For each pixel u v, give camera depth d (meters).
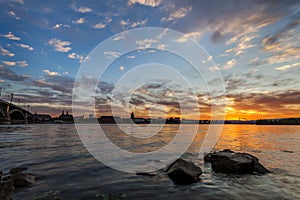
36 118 175.88
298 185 8.04
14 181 7.50
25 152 15.69
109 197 6.58
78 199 6.34
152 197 6.63
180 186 7.81
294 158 14.69
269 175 9.59
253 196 6.80
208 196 6.76
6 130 52.38
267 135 43.88
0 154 14.70
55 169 10.26
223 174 9.62
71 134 38.75
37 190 7.02
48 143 22.38
